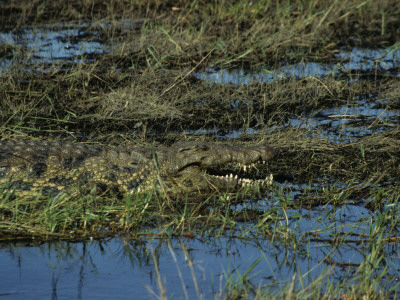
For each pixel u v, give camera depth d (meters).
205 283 15.66
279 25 42.12
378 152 26.00
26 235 18.48
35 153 22.47
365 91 33.31
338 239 18.34
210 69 36.06
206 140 26.95
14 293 14.95
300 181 23.47
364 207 20.97
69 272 16.19
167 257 17.22
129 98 30.27
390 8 47.19
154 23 41.81
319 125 29.03
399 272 16.27
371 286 14.90
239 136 27.50
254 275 16.05
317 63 37.72
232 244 18.12
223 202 21.66
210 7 45.75
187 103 30.97
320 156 25.66
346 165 24.73
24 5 46.00
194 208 21.28
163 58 34.00
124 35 41.09
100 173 22.44
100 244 18.03
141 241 18.28
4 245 17.77
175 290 15.29
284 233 18.67
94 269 16.39
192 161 22.53
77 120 28.81
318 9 45.22
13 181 21.64
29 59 35.88
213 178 22.91
